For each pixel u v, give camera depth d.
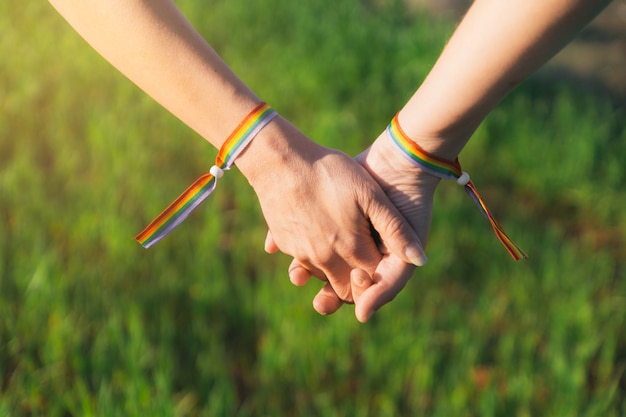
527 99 1.81
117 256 1.23
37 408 1.00
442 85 0.72
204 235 1.27
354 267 0.78
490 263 1.30
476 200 0.78
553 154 1.58
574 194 1.52
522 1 0.67
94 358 1.04
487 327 1.18
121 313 1.14
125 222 1.26
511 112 1.71
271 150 0.73
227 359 1.13
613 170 1.55
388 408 1.05
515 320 1.22
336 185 0.75
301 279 0.80
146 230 0.76
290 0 2.23
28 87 1.57
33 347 1.08
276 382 1.08
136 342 1.04
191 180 1.47
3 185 1.34
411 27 2.29
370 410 1.07
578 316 1.17
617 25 2.42
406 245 0.76
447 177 0.77
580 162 1.56
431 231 1.35
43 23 1.89
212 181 0.74
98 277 1.18
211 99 0.71
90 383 1.04
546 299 1.24
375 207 0.75
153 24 0.69
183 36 0.70
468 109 0.72
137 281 1.21
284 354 1.10
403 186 0.77
